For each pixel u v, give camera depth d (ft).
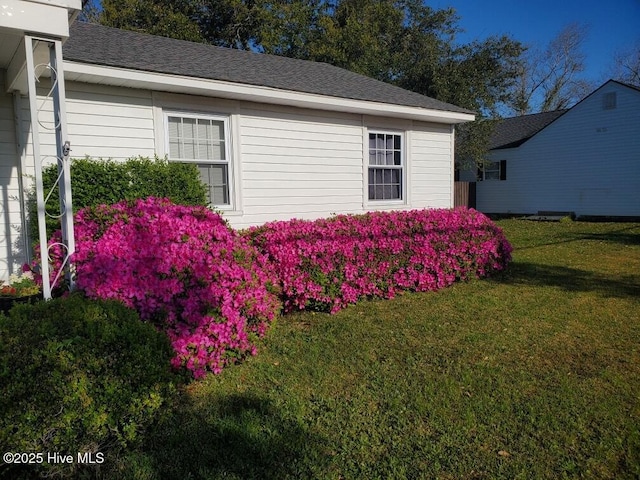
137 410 7.62
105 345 7.47
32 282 12.22
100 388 7.27
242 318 11.53
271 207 26.02
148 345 7.91
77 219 12.27
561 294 19.35
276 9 65.31
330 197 28.66
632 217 50.83
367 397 10.02
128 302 9.95
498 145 63.87
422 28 68.23
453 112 32.45
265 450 8.03
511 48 58.85
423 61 60.23
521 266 26.03
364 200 30.30
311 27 70.08
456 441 8.39
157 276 10.48
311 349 12.87
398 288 19.49
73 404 6.96
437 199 34.78
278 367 11.67
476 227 22.93
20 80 16.44
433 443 8.32
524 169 60.75
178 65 22.24
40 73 16.17
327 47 64.54
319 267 16.58
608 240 36.42
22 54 13.99
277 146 26.04
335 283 16.96
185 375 10.26
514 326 14.99
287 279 16.02
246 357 12.07
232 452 8.02
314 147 27.68
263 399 9.91
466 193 65.31
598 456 7.91
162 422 8.32
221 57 28.63
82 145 19.92
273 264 16.08
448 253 21.22
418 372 11.33
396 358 12.26
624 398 9.93
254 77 24.64
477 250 22.47
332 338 13.83
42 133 18.88
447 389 10.36
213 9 64.23
